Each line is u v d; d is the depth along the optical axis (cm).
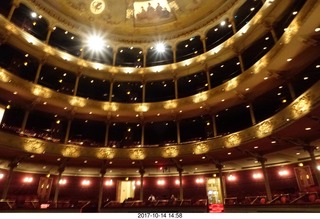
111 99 2684
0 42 1944
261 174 2075
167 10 2677
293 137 1592
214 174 2328
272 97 2073
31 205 1770
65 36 2661
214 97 2145
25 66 2408
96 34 2733
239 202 1816
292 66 1647
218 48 2319
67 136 2217
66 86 2705
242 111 2347
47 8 2398
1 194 1931
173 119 2489
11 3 2141
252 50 2253
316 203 1215
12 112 2305
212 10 2534
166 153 2161
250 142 1747
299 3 1706
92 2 2594
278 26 1920
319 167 1727
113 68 2594
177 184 2425
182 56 2905
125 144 2700
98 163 2270
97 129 2819
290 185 1880
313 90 1275
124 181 2514
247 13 2405
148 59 2991
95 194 2403
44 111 2281
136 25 2786
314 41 1343
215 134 2194
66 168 2312
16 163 1864
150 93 2994
